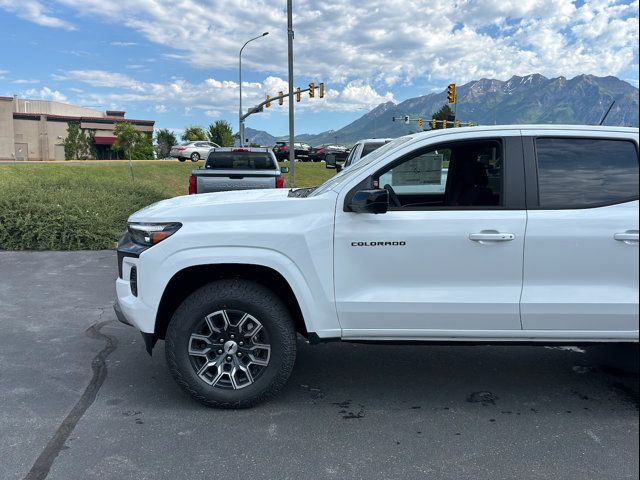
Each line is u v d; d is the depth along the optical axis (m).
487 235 3.52
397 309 3.58
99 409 3.71
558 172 3.63
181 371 3.63
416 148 3.69
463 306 3.55
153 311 3.61
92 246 9.93
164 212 3.71
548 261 3.54
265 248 3.56
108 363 4.55
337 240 3.57
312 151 46.09
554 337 3.62
